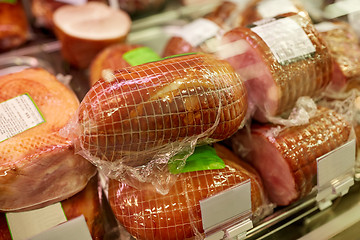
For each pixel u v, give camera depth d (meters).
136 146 0.73
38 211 0.79
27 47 1.62
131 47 1.28
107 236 0.89
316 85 0.93
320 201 0.95
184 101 0.73
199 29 1.26
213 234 0.80
